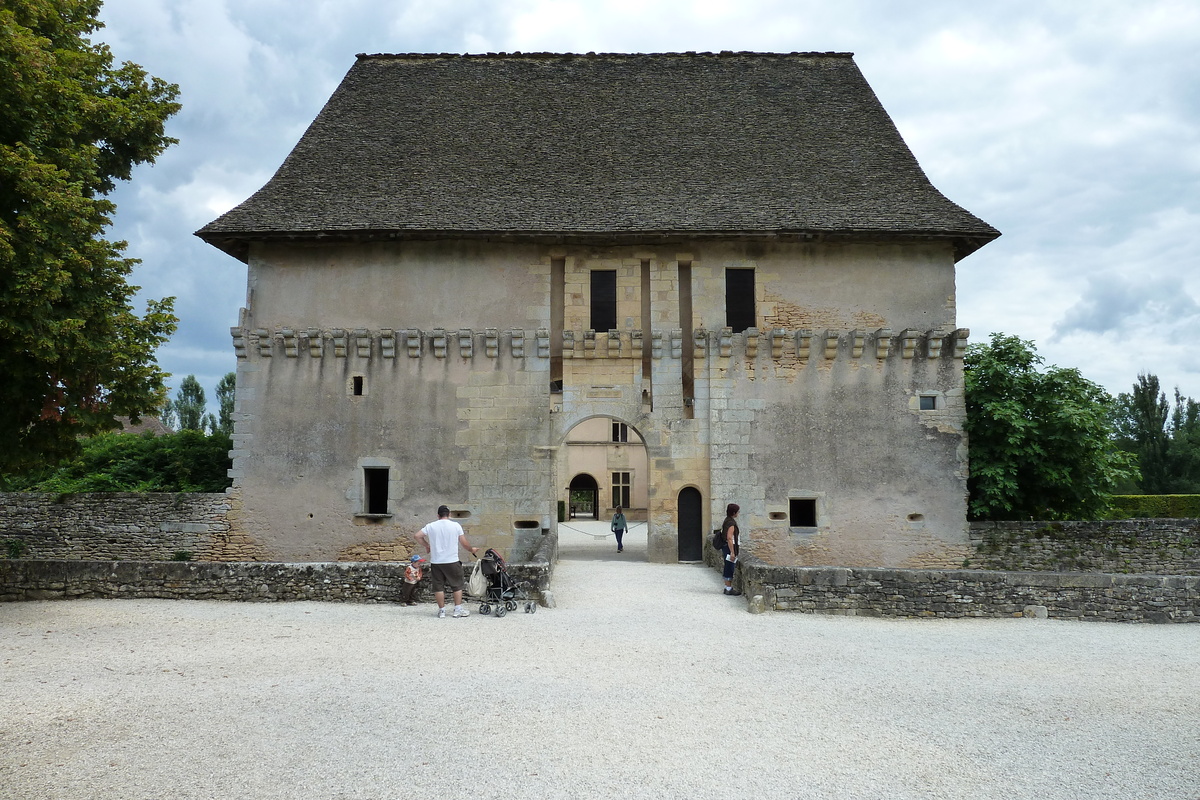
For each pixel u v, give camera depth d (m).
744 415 20.89
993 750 7.11
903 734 7.47
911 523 20.73
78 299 13.48
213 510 20.78
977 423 21.53
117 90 15.81
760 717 7.88
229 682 8.80
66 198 12.65
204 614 12.86
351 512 20.69
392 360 21.11
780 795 6.05
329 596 14.14
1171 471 41.91
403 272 21.55
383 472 21.09
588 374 21.14
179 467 25.45
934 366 21.14
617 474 46.00
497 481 20.78
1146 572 20.16
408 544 20.58
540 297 21.48
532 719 7.64
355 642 10.90
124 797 5.84
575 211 21.52
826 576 13.82
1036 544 20.53
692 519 20.75
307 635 11.34
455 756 6.68
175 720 7.49
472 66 26.75
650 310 21.48
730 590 15.55
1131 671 9.98
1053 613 13.48
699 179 22.83
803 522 20.94
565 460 46.00
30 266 12.35
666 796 5.98
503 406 20.95
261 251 21.56
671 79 26.42
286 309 21.44
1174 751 7.14
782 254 21.66
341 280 21.55
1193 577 13.38
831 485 20.78
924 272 21.67
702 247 21.59
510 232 20.67
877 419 21.00
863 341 21.02
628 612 13.60
